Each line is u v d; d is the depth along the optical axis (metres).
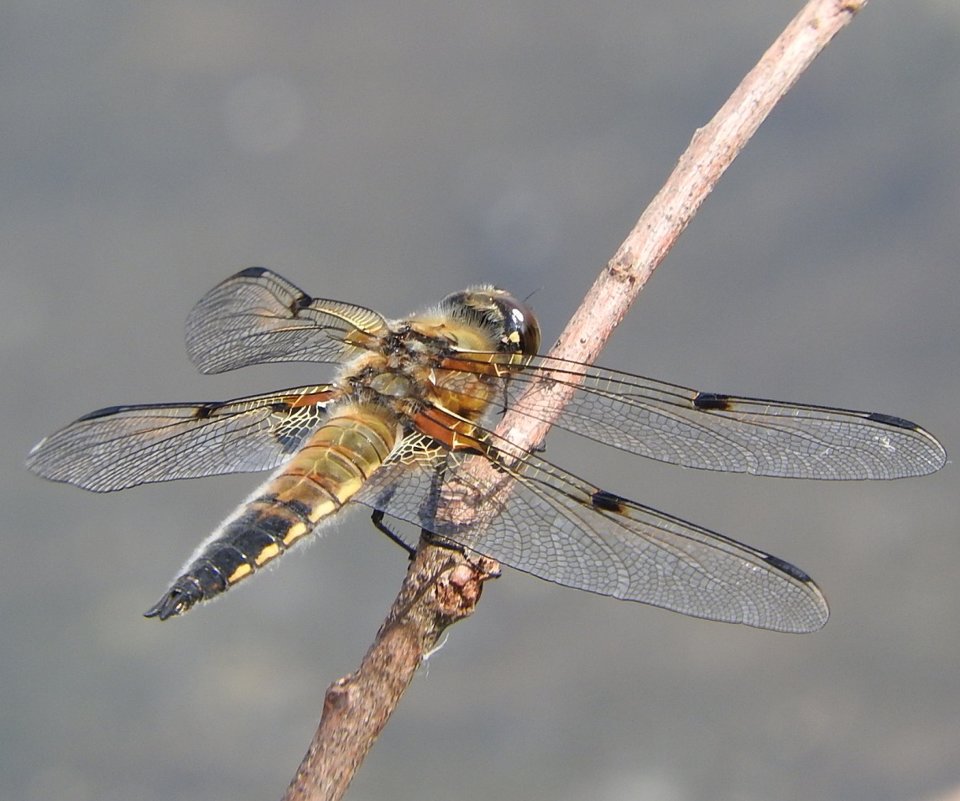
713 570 0.95
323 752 0.94
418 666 0.94
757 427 0.95
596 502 0.95
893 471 0.95
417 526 0.95
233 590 0.95
